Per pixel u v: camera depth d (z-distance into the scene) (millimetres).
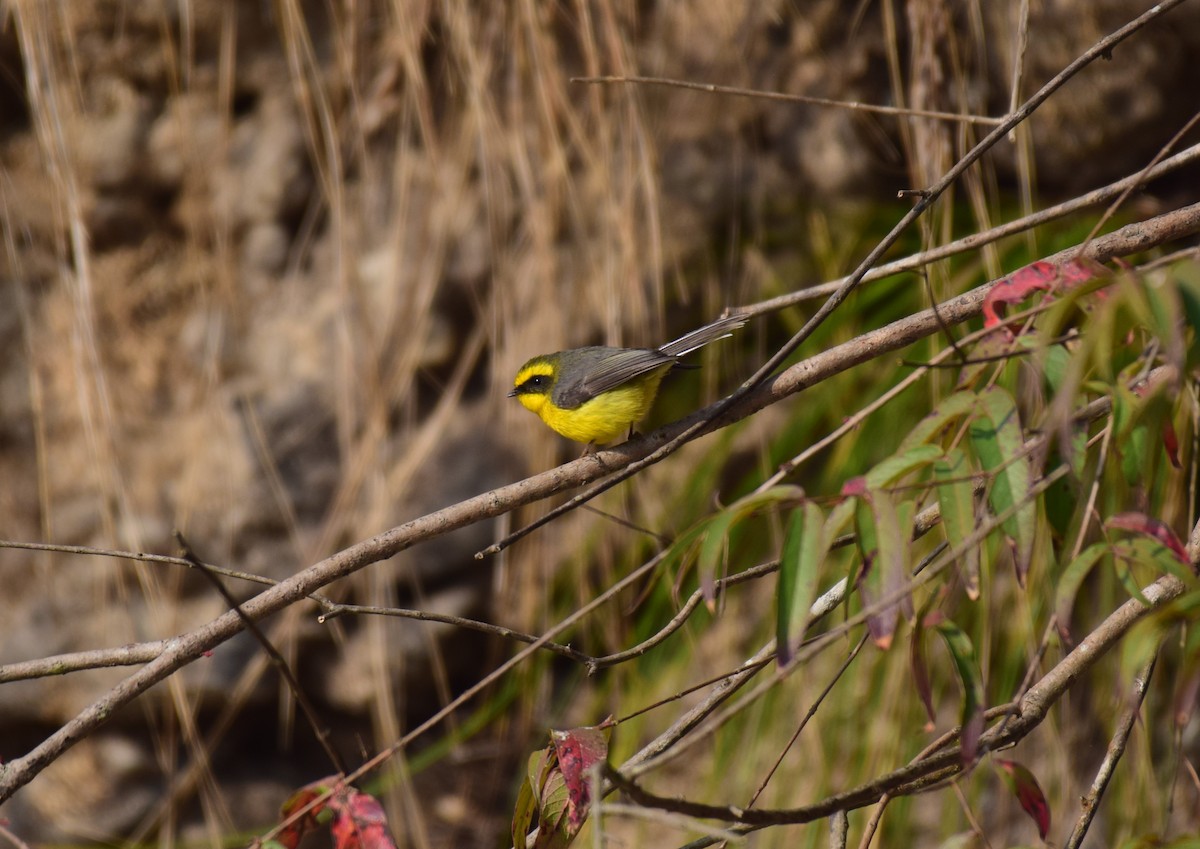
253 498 10539
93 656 5180
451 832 11141
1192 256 3965
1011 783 4305
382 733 10906
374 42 10898
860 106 5891
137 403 10984
